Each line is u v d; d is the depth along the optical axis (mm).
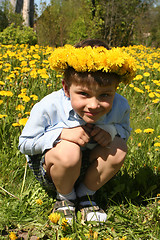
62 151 1490
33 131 1614
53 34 13492
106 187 1922
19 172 1998
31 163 1764
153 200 1889
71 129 1561
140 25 15344
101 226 1574
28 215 1656
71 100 1455
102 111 1443
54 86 3525
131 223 1613
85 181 1708
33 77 3316
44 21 13609
